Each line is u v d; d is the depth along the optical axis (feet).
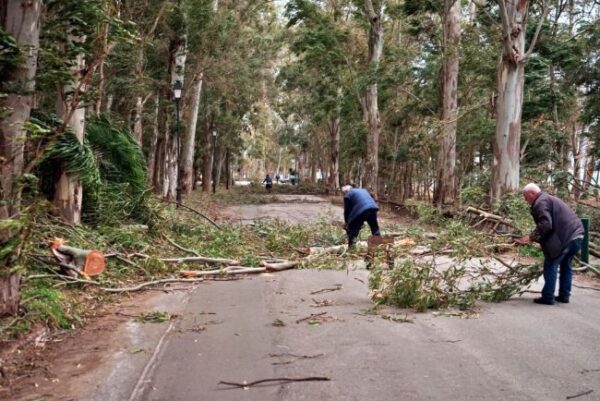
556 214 23.94
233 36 86.74
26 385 14.84
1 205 16.83
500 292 24.98
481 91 94.48
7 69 17.56
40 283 23.07
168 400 13.87
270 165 365.40
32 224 17.44
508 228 42.29
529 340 18.74
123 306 23.84
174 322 21.16
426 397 13.93
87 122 41.45
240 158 236.63
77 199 34.53
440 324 20.90
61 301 21.36
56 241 25.29
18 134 17.13
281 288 27.99
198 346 18.15
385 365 16.28
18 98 17.61
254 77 123.85
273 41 119.14
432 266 24.57
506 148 51.34
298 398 13.93
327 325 20.71
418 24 90.38
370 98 100.37
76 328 20.07
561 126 92.58
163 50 81.35
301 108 168.25
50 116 33.22
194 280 29.73
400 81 94.58
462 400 13.74
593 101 83.71
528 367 16.07
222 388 14.61
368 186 100.42
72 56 20.99
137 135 76.23
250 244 41.06
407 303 23.48
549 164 77.25
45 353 17.30
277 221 48.34
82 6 20.40
